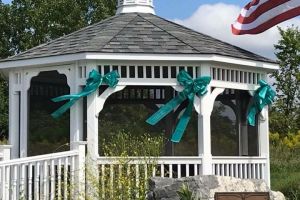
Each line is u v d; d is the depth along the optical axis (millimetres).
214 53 13805
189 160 13805
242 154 15734
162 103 15227
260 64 15062
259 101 15172
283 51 32344
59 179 12391
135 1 16312
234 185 11875
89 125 13625
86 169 13008
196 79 13836
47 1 39156
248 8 15039
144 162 13195
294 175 20062
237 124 15695
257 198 11406
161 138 14109
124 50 13633
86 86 13586
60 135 15594
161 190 11914
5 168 11188
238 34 14898
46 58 14281
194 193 11539
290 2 14625
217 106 15516
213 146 15305
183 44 14164
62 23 38750
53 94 16250
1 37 41875
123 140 13695
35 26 39156
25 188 11875
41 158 12047
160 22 15609
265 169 15383
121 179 12906
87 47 13711
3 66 15133
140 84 13750
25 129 15141
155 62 13828
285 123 31188
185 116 13969
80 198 12750
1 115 37188
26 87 15055
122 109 15031
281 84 32312
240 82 14977
